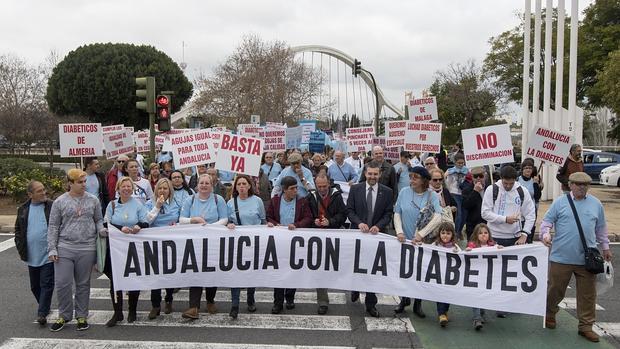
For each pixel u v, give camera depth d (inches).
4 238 508.1
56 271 258.7
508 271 266.8
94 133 448.5
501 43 1619.1
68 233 258.8
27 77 1635.1
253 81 1631.4
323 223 288.2
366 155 790.5
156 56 2265.0
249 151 322.7
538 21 756.0
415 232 282.2
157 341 248.4
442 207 310.5
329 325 271.0
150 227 282.8
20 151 1614.2
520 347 242.7
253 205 293.4
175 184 314.7
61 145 445.4
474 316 271.9
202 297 320.8
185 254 281.0
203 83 1754.4
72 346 241.9
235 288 283.1
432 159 420.5
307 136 1034.7
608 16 1268.5
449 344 245.8
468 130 373.7
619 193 906.1
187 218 287.4
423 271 275.7
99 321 276.1
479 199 371.6
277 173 510.6
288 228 284.2
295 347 241.8
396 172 486.0
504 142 367.2
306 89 1819.6
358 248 282.4
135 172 364.2
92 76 2130.9
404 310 296.4
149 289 277.1
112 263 273.6
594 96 1284.4
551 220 264.8
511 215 285.0
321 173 295.0
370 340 250.4
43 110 1508.4
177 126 2311.8
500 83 1659.7
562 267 259.8
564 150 423.8
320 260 284.0
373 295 286.4
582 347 243.8
